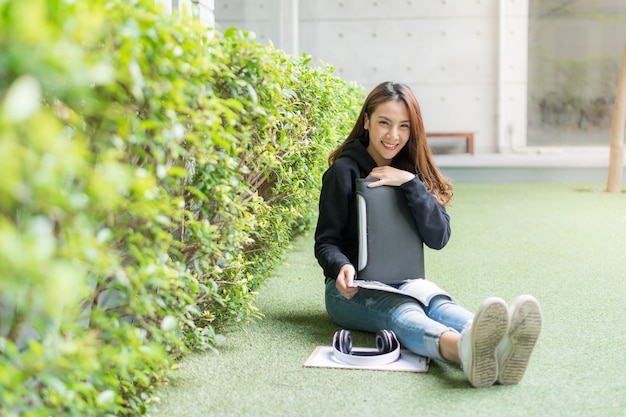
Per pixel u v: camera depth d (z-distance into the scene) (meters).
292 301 2.76
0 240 0.65
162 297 1.59
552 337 2.21
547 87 10.18
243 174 2.12
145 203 1.10
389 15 10.15
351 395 1.72
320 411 1.62
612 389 1.74
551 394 1.71
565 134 10.23
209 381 1.83
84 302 1.38
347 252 2.35
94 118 1.13
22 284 0.79
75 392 1.19
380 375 1.87
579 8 10.00
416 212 2.20
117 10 1.05
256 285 2.58
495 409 1.62
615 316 2.46
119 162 1.27
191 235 1.74
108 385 1.39
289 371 1.91
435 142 10.41
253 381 1.83
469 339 1.69
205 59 1.33
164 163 1.45
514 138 10.16
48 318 1.05
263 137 2.05
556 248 3.93
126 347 1.26
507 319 1.65
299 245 4.10
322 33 10.27
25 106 0.66
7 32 0.67
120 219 1.31
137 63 1.07
